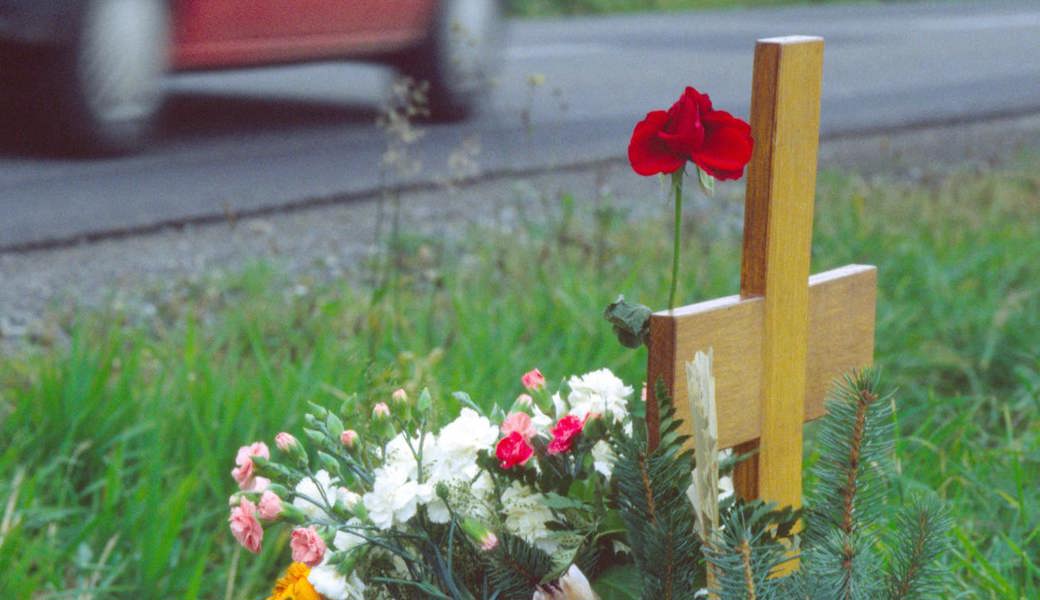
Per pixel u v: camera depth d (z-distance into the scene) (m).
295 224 5.62
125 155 6.90
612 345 3.56
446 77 8.03
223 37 7.08
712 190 1.55
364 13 7.57
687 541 1.57
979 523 2.61
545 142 7.60
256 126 7.96
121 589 2.48
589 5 18.28
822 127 8.62
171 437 3.02
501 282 4.45
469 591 1.70
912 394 3.47
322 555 1.63
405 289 4.22
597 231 4.97
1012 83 11.29
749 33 15.52
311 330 3.83
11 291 4.54
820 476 1.65
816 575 1.61
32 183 6.17
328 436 1.77
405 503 1.64
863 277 1.92
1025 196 6.04
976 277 4.46
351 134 7.78
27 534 2.73
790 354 1.78
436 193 6.22
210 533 2.76
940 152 7.75
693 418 1.54
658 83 10.57
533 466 1.68
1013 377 3.68
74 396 3.04
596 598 1.61
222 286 4.54
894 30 16.59
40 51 6.45
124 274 4.79
